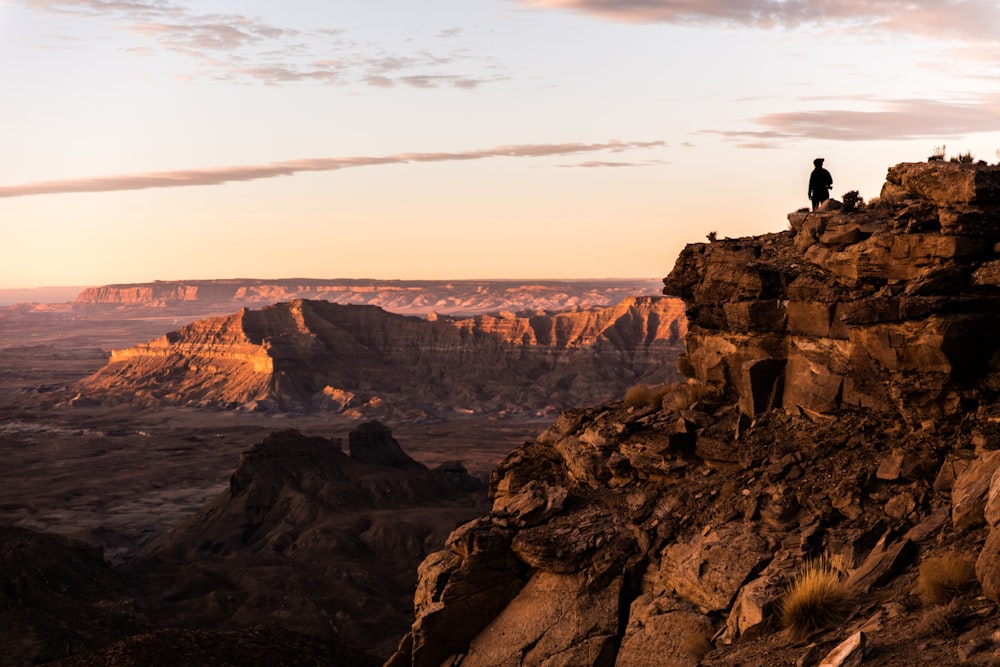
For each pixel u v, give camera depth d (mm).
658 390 25062
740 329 22781
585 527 20641
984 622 12938
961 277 18766
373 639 98812
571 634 19266
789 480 19141
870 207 22453
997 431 17516
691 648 17172
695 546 18828
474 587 20828
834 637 14453
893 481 18094
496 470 25250
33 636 77938
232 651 53656
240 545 153375
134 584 111875
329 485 169500
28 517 178125
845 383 20078
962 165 19703
